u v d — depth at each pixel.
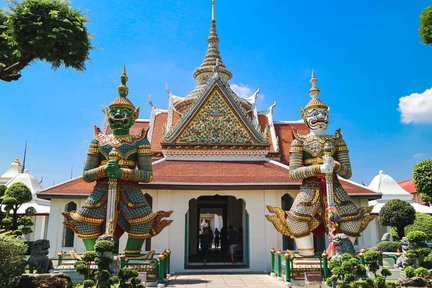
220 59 31.05
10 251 10.93
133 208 16.34
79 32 14.20
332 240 14.66
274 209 17.66
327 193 16.17
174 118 28.28
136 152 17.30
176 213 20.20
